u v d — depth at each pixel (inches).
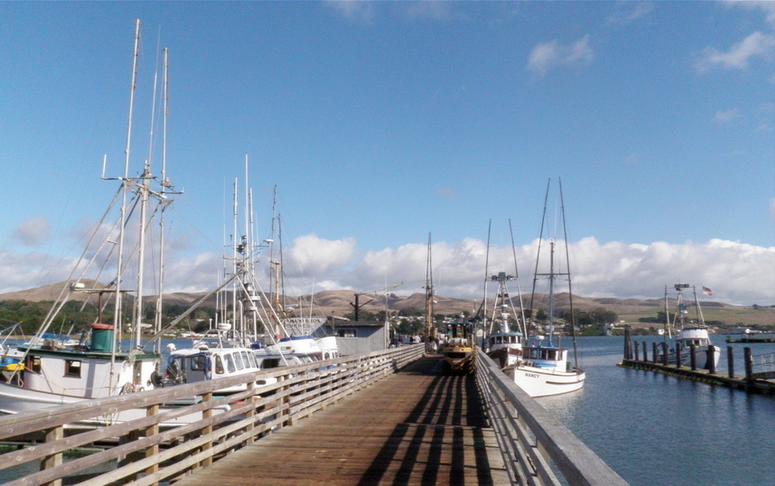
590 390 1982.0
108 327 879.7
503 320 2011.6
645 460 1043.3
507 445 354.0
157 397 325.7
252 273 1278.3
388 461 406.6
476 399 765.3
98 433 274.4
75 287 895.7
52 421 243.4
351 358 821.9
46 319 890.1
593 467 143.4
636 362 3075.8
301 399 593.0
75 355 842.8
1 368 864.3
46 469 240.1
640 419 1425.9
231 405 757.3
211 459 396.8
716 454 1077.8
